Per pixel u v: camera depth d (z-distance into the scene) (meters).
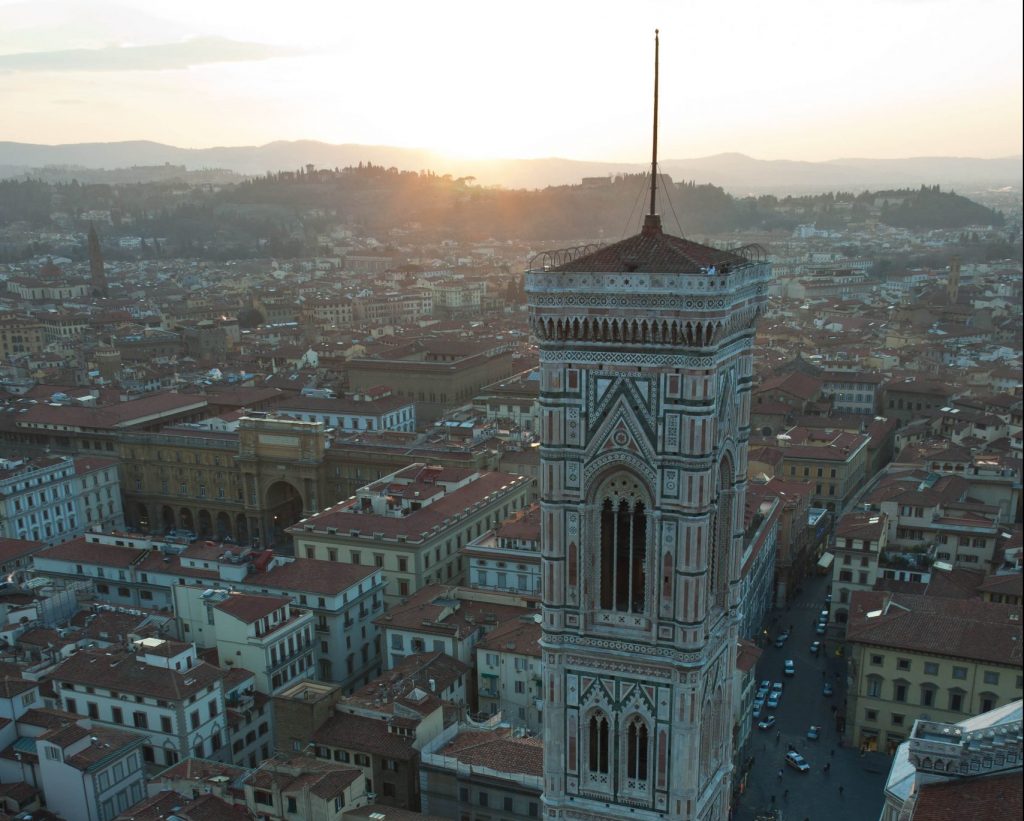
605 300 63.31
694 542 65.12
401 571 174.00
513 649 139.62
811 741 149.38
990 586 160.88
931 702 142.12
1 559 185.38
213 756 130.38
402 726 119.19
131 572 172.12
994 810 58.31
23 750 119.56
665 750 69.06
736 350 68.88
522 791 109.12
